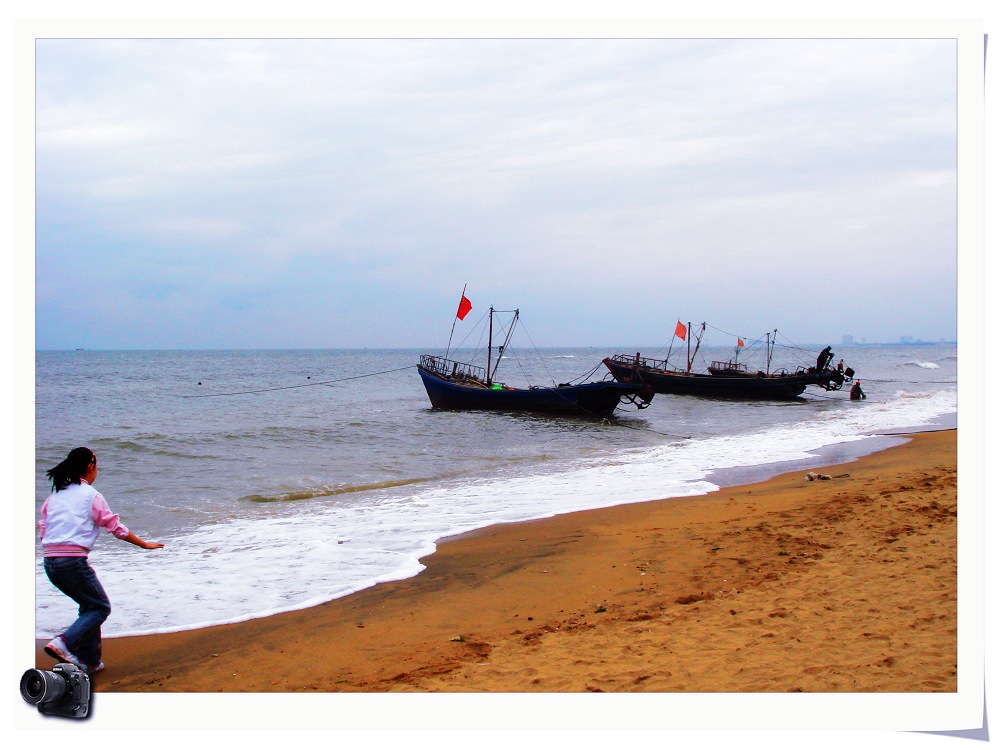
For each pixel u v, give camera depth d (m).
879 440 21.72
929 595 6.60
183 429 25.08
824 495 12.19
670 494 13.63
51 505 5.81
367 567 8.98
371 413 33.00
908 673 5.15
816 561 8.05
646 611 6.86
